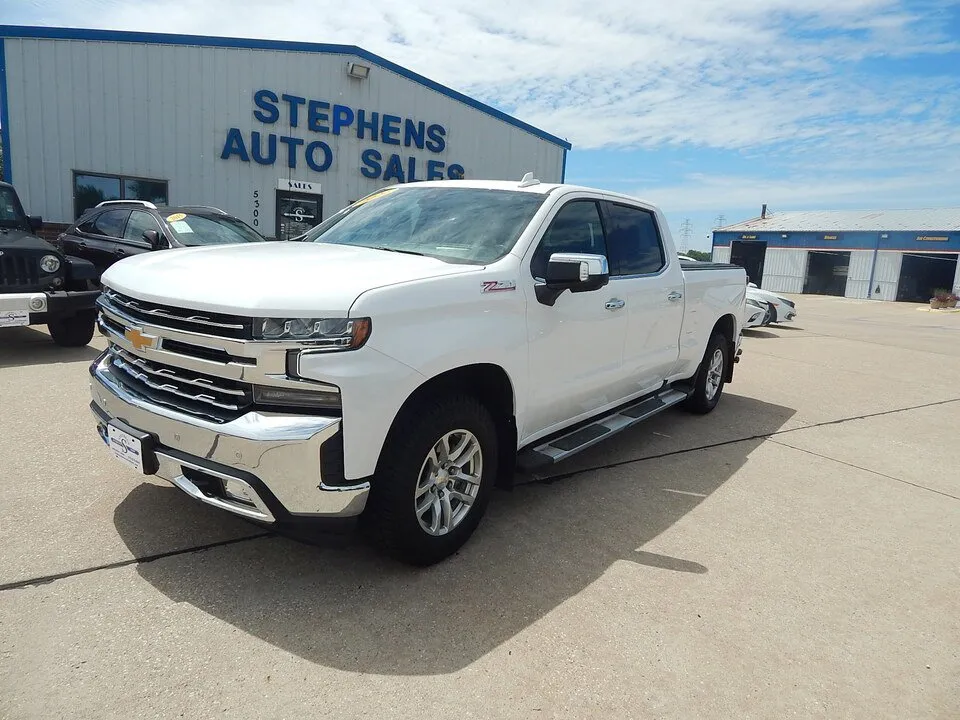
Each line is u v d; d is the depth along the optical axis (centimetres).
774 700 241
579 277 328
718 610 298
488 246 354
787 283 4166
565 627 276
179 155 1372
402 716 220
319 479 257
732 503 425
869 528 399
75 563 297
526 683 240
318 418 256
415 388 279
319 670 240
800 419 654
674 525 385
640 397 506
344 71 1516
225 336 261
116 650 242
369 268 297
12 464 400
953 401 781
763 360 1028
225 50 1384
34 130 1250
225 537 330
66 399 538
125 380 307
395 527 289
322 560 317
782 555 357
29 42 1222
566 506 402
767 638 279
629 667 254
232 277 276
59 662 234
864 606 310
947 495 463
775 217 4794
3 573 285
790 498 440
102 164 1309
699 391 611
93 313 727
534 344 348
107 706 215
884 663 267
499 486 366
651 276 479
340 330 256
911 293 3703
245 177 1444
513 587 304
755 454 530
